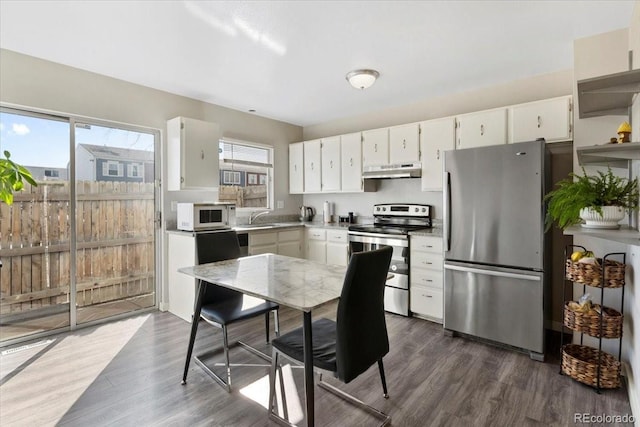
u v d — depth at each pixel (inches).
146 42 99.3
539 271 98.6
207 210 137.6
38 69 110.3
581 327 84.9
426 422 71.4
